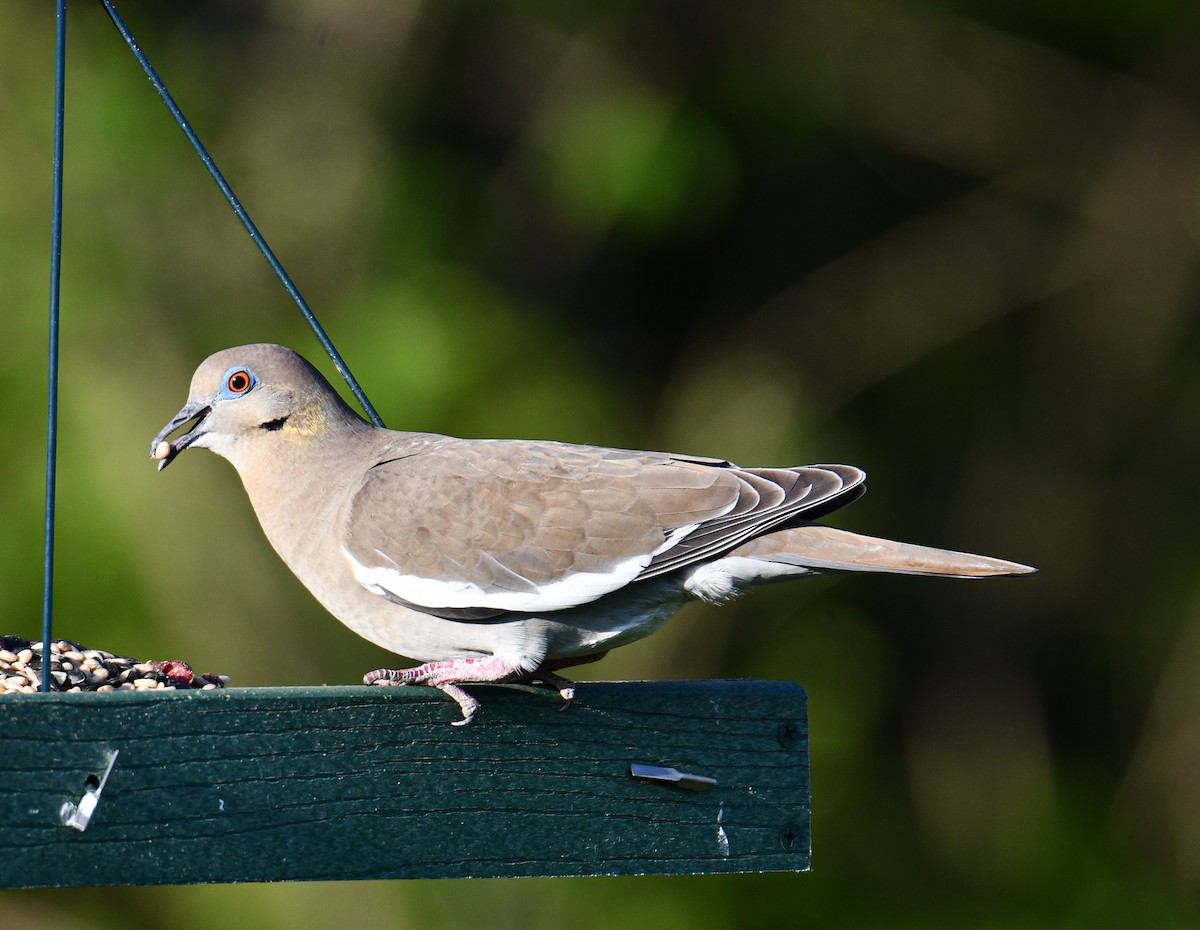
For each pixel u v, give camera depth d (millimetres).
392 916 14117
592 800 6770
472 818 6613
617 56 16859
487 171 16672
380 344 14992
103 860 6082
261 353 7781
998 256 17297
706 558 7129
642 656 15742
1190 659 16719
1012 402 17375
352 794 6449
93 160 15148
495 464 7359
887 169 17500
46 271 14789
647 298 17281
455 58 16766
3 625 13875
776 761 6977
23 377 14445
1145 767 16672
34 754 6027
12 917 14055
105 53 15617
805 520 7379
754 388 16672
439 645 7230
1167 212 17188
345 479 7598
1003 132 17422
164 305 14852
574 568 7059
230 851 6258
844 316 17188
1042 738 17062
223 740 6277
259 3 16422
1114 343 17297
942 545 17078
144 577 13953
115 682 7266
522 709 6746
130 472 14086
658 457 7406
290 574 14367
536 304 16578
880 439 17172
